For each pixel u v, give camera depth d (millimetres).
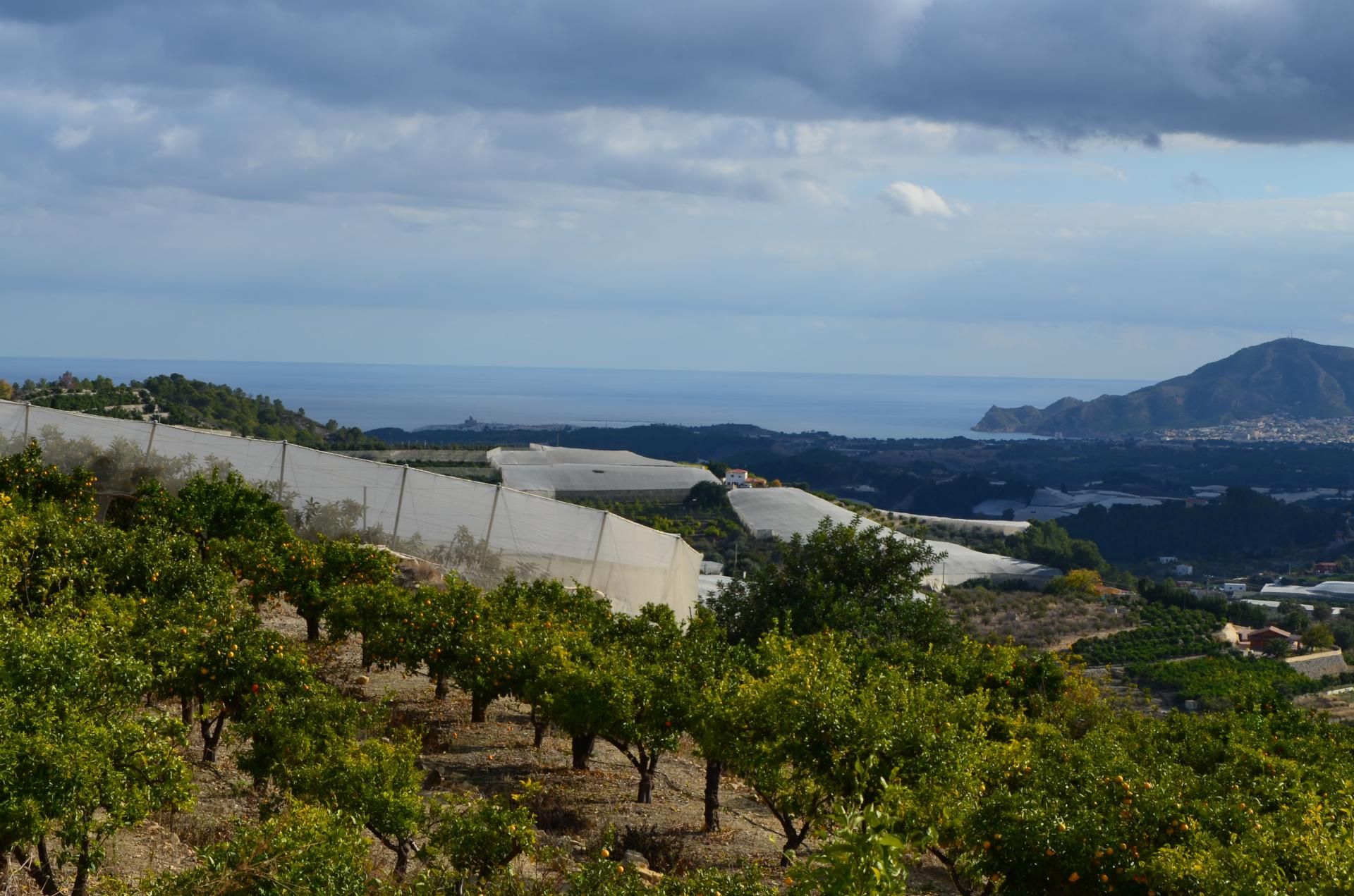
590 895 12031
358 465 45469
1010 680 27688
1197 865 12883
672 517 147125
